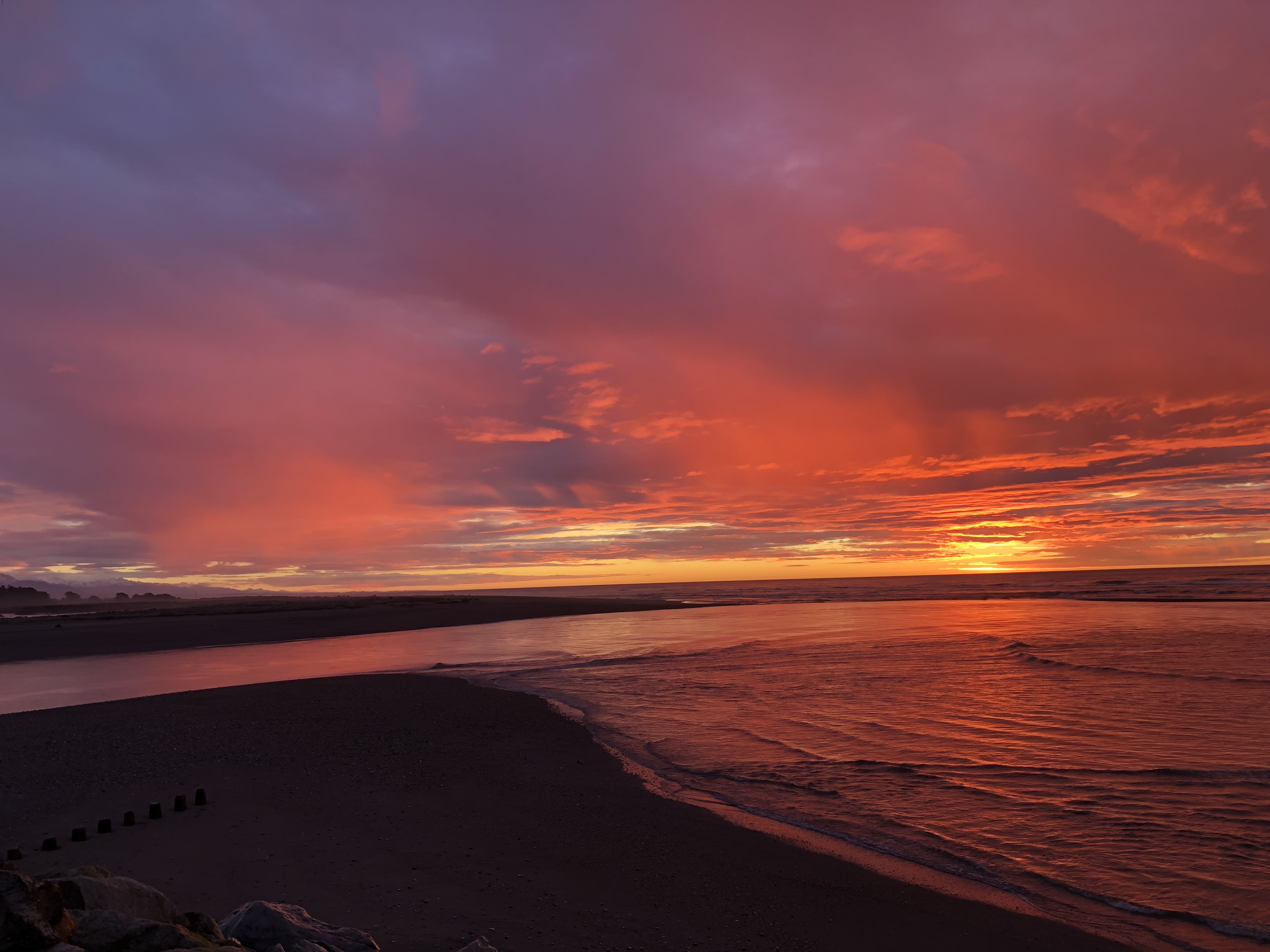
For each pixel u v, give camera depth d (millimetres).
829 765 11484
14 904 3861
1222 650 23781
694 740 13320
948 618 42562
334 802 9664
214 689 19844
